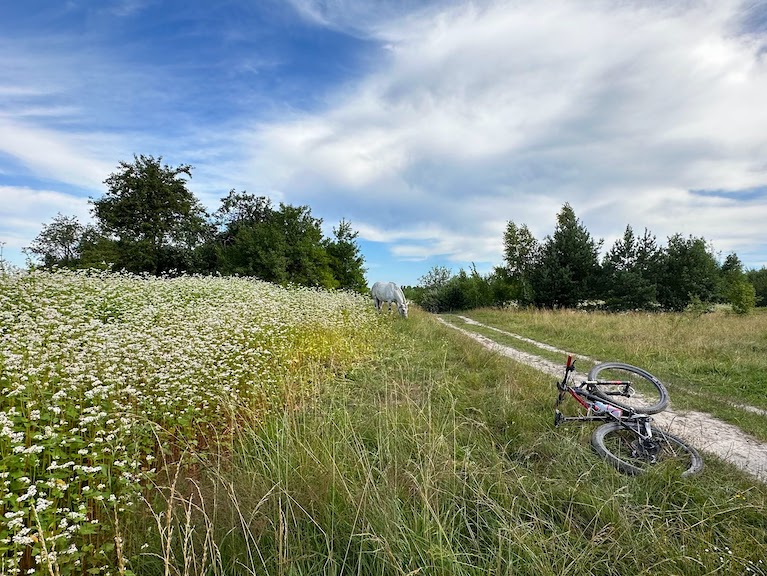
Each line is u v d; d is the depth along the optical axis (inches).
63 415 153.1
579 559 119.3
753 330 570.9
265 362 268.5
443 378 303.4
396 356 383.2
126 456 137.5
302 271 1069.8
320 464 143.1
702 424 251.6
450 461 154.6
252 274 992.2
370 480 133.8
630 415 214.1
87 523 111.3
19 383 155.9
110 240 1095.6
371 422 194.5
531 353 491.5
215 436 184.5
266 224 1112.8
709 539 132.1
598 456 185.2
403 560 111.9
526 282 1352.1
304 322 410.0
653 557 124.7
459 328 762.8
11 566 93.0
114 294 397.7
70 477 128.3
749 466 194.9
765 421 252.5
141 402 176.9
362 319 533.6
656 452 192.2
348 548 112.7
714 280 1096.2
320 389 241.8
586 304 1259.8
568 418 218.5
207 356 241.6
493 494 147.9
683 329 590.2
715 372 374.3
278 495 127.2
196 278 614.2
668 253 1133.1
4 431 118.0
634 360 426.0
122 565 96.3
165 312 360.5
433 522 124.5
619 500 151.3
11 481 116.8
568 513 141.6
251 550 114.1
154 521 123.5
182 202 1192.2
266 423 185.0
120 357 208.1
